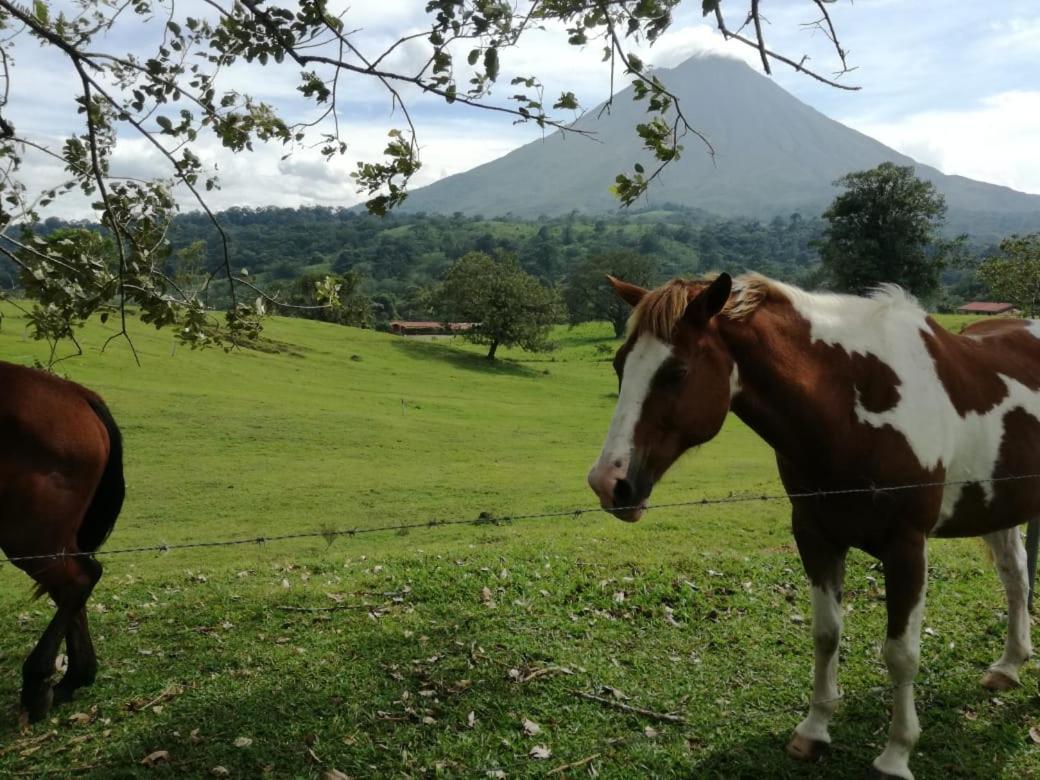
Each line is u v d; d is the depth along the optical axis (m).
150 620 6.11
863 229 50.62
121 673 5.09
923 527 3.68
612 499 3.28
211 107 4.02
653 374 3.37
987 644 5.36
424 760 4.00
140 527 14.30
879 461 3.62
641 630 5.58
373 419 27.59
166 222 4.47
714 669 4.97
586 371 56.53
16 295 4.51
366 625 5.76
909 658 3.68
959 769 3.94
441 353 55.81
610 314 80.75
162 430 22.72
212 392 29.64
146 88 3.90
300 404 29.70
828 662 3.98
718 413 3.50
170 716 4.49
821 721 4.02
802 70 3.27
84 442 4.62
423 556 7.73
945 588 6.39
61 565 4.56
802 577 6.67
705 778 3.85
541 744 4.13
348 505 16.17
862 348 3.73
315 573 7.71
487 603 6.10
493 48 3.55
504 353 64.94
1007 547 4.76
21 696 4.60
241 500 16.44
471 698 4.59
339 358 47.44
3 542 4.47
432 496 17.02
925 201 48.84
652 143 3.88
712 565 6.94
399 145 3.99
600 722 4.35
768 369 3.57
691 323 3.41
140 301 4.40
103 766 4.02
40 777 3.93
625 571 6.76
